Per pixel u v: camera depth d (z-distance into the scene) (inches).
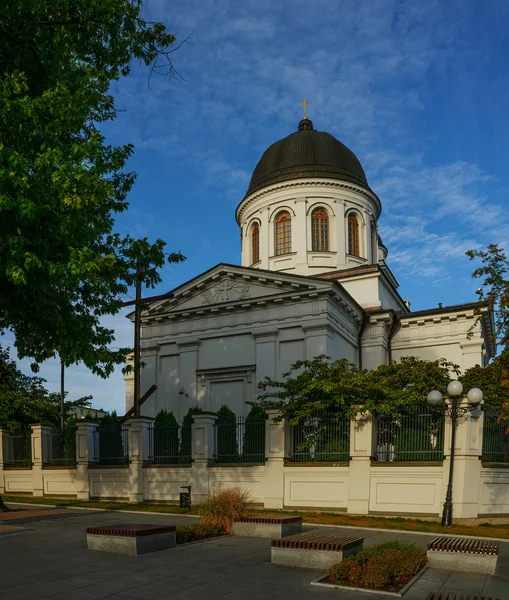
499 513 597.3
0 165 422.9
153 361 1166.3
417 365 727.1
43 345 551.2
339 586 303.0
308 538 370.6
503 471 609.0
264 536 459.5
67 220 461.1
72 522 579.5
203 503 507.2
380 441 642.8
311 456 665.6
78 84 540.4
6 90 449.1
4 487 890.1
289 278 1023.6
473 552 341.4
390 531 519.5
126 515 642.2
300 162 1355.8
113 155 571.8
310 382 684.7
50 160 452.8
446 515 552.7
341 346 1072.8
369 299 1186.6
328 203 1327.5
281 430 673.0
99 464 813.9
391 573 319.0
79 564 355.9
